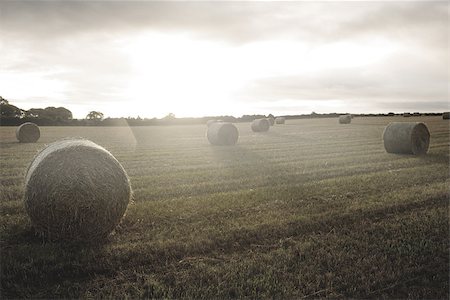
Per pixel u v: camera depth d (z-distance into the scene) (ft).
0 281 18.01
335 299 16.92
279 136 112.37
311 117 332.39
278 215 27.96
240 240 23.11
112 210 24.52
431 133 108.68
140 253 21.12
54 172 23.50
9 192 36.19
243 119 287.69
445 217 27.43
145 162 57.47
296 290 17.49
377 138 102.22
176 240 22.97
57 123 238.68
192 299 16.56
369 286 17.84
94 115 256.93
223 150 74.69
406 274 19.03
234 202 31.60
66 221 23.49
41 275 18.60
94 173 24.17
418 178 41.81
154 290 17.26
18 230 25.02
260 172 47.14
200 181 41.68
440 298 16.99
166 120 262.26
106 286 17.61
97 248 22.16
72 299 16.66
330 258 20.57
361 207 29.91
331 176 44.45
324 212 28.66
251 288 17.58
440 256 21.01
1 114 252.83
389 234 24.25
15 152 72.59
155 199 33.37
